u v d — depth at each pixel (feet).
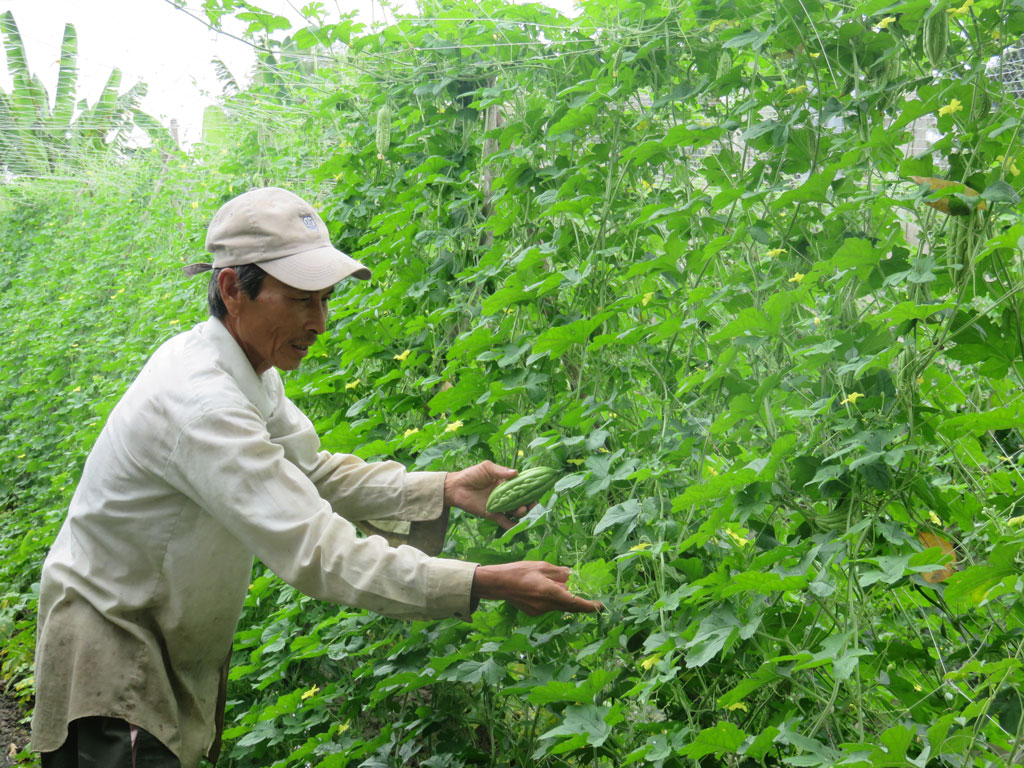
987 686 5.53
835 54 7.16
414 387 10.27
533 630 7.09
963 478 7.00
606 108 8.91
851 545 5.77
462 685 7.89
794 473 6.12
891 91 7.03
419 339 10.37
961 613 6.18
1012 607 5.92
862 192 6.81
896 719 5.95
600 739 5.85
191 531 6.06
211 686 6.76
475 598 5.73
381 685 7.59
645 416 8.15
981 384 7.78
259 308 6.07
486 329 8.43
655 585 6.75
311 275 5.84
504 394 8.19
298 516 5.67
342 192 13.05
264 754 9.29
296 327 6.18
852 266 6.27
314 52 12.49
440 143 11.18
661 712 7.48
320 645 8.54
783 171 7.68
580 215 8.76
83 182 30.19
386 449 8.95
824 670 6.20
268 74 15.35
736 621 5.82
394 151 11.89
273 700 9.22
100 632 6.05
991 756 5.41
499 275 9.38
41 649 6.16
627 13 8.73
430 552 7.54
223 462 5.69
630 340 7.36
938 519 6.07
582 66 9.34
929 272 5.88
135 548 6.07
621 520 6.61
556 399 8.33
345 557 5.63
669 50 8.51
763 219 7.39
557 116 9.29
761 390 6.31
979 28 6.54
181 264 19.16
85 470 6.32
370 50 11.44
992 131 5.83
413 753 7.73
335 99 12.85
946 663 6.15
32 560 16.26
